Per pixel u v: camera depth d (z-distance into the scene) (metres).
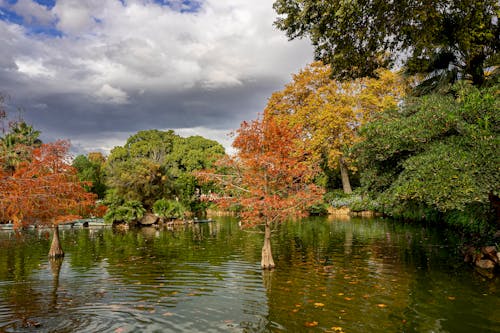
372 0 10.44
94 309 7.10
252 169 11.22
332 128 31.08
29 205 8.68
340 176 42.31
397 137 9.19
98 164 48.22
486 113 8.20
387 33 11.51
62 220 12.55
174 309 7.02
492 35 10.76
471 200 7.57
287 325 6.07
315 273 9.98
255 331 5.84
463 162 7.73
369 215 30.39
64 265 11.97
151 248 15.58
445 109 8.88
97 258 13.25
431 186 7.86
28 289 8.77
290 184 11.27
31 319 6.55
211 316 6.59
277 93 34.59
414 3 10.58
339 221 26.27
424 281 8.76
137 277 9.92
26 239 19.61
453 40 12.07
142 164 31.95
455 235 16.38
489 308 6.67
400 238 16.47
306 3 10.55
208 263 11.83
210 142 53.78
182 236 19.91
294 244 15.72
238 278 9.58
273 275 9.84
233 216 35.94
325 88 32.47
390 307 6.90
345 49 11.62
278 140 10.98
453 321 6.09
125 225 26.86
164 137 58.28
